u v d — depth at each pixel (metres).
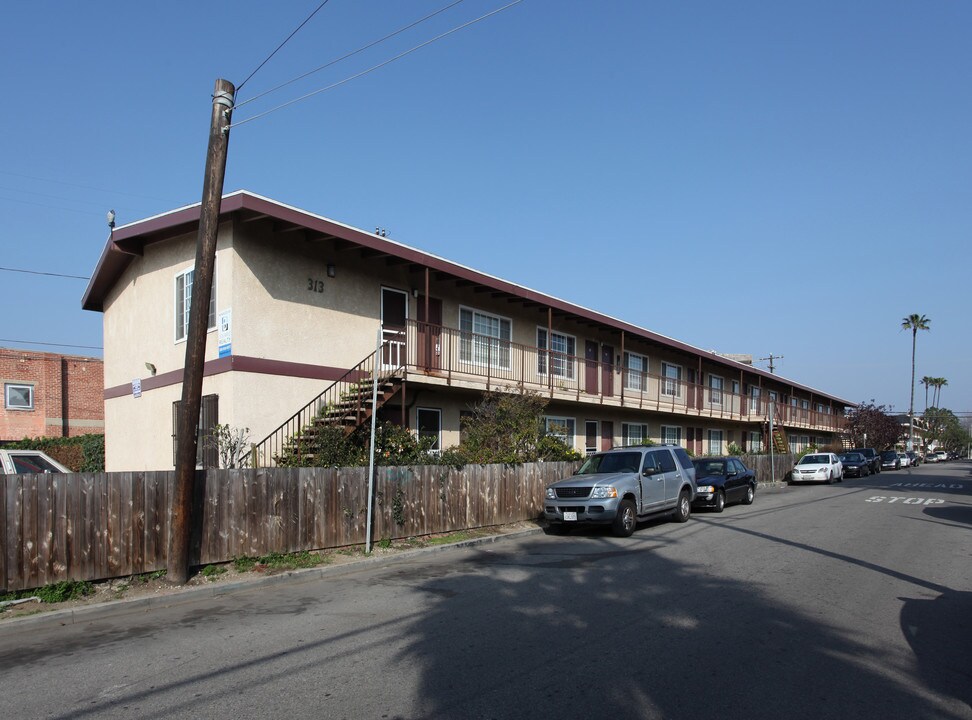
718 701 5.12
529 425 17.47
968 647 6.44
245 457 13.59
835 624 7.24
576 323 26.33
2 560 8.23
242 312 14.60
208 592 9.21
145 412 17.72
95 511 9.03
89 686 5.66
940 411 139.50
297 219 14.44
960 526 15.74
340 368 16.58
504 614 7.80
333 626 7.45
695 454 36.91
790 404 51.16
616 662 6.00
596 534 14.84
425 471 13.85
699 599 8.38
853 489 29.88
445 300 20.02
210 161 9.84
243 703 5.18
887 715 4.88
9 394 28.44
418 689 5.41
